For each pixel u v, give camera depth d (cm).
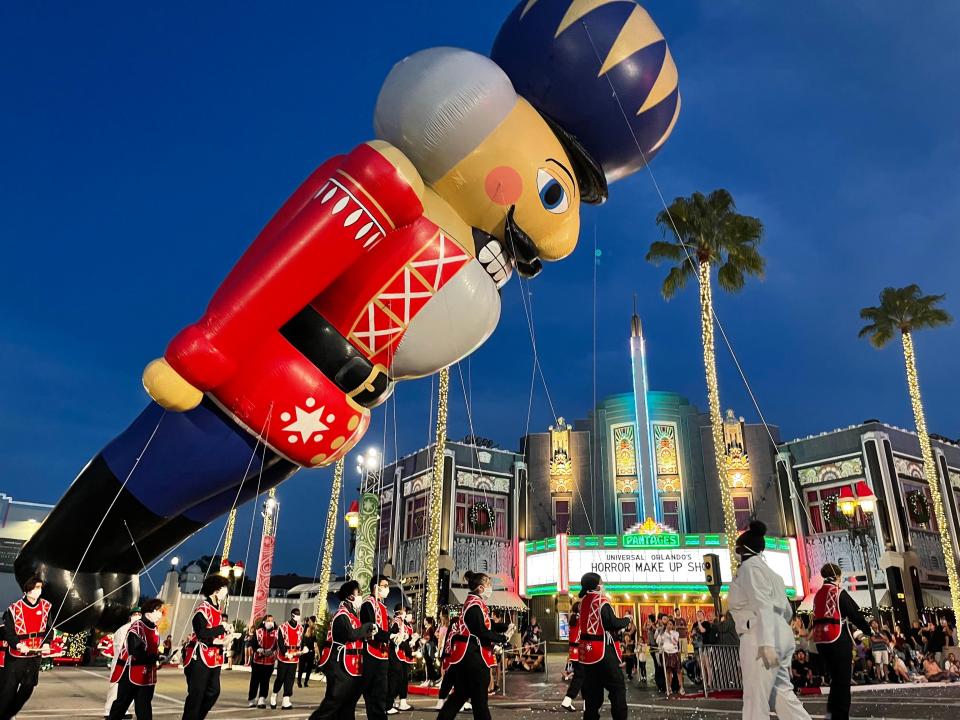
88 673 2033
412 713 1204
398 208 633
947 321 2997
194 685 751
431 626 1875
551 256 766
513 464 4084
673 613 3406
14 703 757
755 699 516
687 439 4097
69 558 664
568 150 770
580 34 739
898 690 1478
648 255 2522
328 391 644
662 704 1243
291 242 610
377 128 729
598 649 677
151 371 597
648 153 809
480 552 3803
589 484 4062
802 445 3881
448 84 684
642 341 4266
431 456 3941
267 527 2836
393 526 4025
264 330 612
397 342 682
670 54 793
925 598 3359
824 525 3662
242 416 624
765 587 531
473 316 697
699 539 3481
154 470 644
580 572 3525
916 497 3603
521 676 2194
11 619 743
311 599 3634
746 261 2397
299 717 1085
